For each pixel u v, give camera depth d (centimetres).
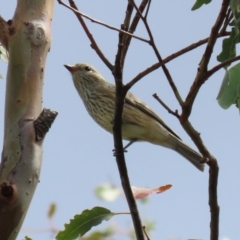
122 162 805
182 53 736
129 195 804
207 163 782
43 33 841
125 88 773
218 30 703
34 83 819
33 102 809
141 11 809
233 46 771
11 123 793
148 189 868
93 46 786
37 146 779
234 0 702
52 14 871
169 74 752
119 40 750
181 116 754
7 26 842
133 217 800
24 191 753
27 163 767
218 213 797
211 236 801
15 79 818
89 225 888
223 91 774
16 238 743
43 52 838
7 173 762
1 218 733
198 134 770
